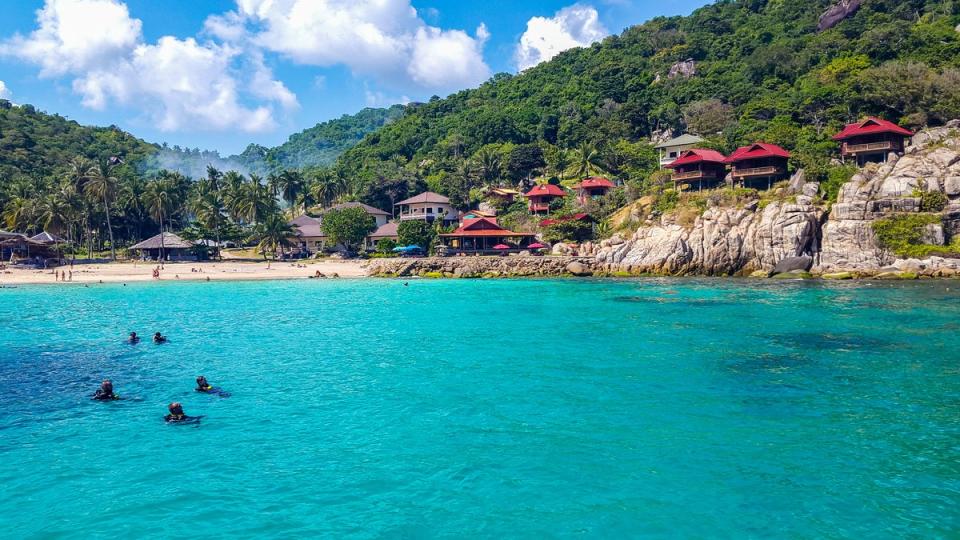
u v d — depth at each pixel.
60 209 117.75
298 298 69.19
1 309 60.31
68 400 27.70
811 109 121.12
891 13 149.50
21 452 21.19
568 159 156.62
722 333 43.00
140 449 21.45
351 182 163.75
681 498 17.41
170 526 15.96
